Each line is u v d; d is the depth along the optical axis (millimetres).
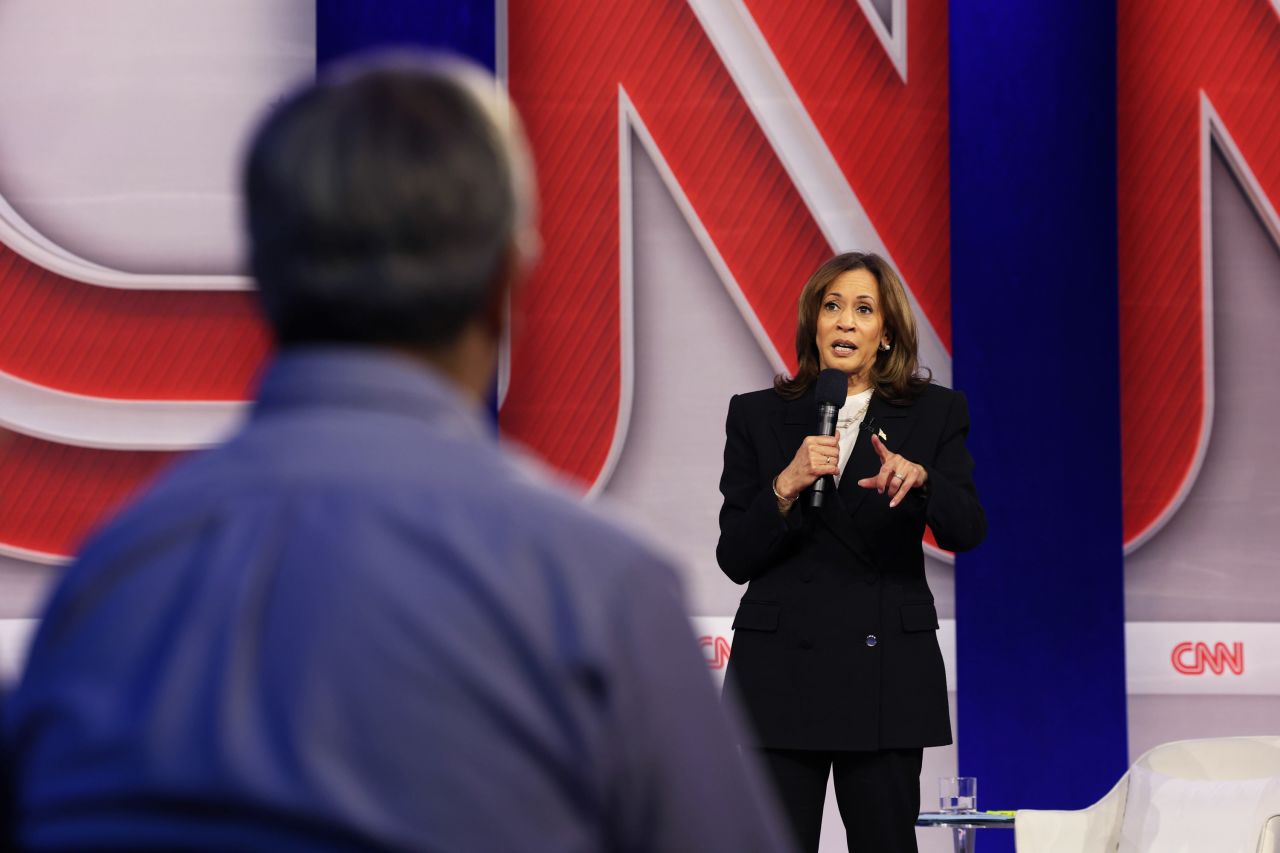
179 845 2037
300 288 2418
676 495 15570
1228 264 15617
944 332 15539
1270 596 15438
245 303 15648
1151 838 10055
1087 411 14844
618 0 15703
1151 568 15484
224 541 2242
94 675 2188
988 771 14641
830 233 15633
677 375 15648
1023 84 15023
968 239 15000
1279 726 15336
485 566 2186
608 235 15672
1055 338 14898
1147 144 15688
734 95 15688
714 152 15688
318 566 2186
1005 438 14867
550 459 15570
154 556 2266
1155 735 15336
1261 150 15633
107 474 15555
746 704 9656
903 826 9508
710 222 15672
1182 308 15617
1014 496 14828
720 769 2271
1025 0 15039
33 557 15453
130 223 15617
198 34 15688
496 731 2102
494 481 2311
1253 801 9742
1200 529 15500
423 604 2146
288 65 15719
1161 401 15570
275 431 2367
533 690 2135
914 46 15656
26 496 15500
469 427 2424
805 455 9406
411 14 14875
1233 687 15352
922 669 9594
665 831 2211
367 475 2275
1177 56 15703
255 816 2041
